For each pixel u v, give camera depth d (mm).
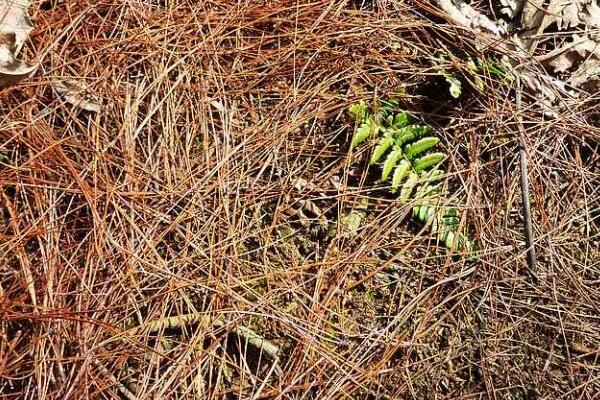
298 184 1073
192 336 999
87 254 1001
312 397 1003
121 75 1068
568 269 1076
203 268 1020
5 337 974
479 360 1041
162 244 1025
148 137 1053
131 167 1035
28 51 1059
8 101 1039
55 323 977
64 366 975
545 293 1062
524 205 1072
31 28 1055
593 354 1052
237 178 1055
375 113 1089
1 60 1021
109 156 1037
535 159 1106
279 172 1071
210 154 1062
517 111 1109
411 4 1144
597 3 1165
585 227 1096
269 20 1114
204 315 1004
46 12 1077
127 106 1057
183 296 1012
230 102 1088
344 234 1060
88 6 1082
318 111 1089
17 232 997
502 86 1126
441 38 1136
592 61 1148
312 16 1124
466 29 1126
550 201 1101
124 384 990
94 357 976
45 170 1020
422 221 1078
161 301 1004
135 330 988
